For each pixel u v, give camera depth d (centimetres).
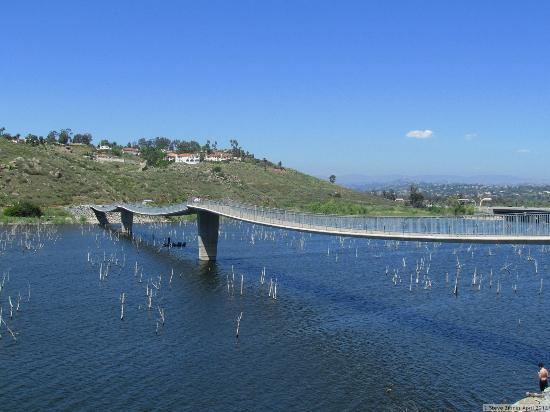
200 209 10462
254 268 10050
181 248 12650
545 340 5691
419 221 5419
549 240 4094
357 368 4881
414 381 4594
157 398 4244
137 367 4866
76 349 5306
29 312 6631
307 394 4341
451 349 5388
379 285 8556
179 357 5128
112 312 6681
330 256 11744
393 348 5409
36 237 14062
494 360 5084
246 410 4062
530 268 10269
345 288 8294
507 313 6800
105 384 4488
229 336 5772
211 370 4816
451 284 8650
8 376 4616
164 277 8994
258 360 5069
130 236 15025
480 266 10519
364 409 4094
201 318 6462
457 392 4381
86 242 13400
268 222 8119
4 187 19900
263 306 7069
